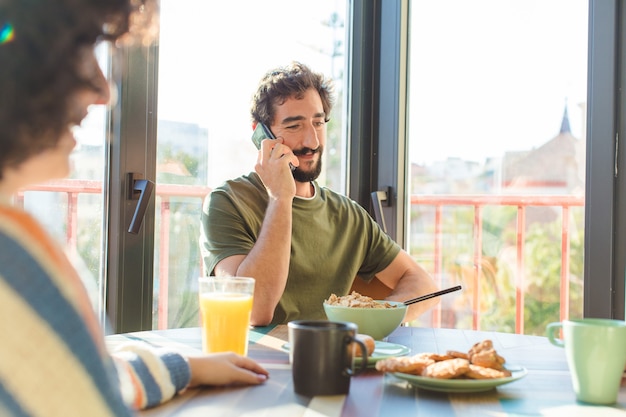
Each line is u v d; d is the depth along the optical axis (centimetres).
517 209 258
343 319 142
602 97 234
